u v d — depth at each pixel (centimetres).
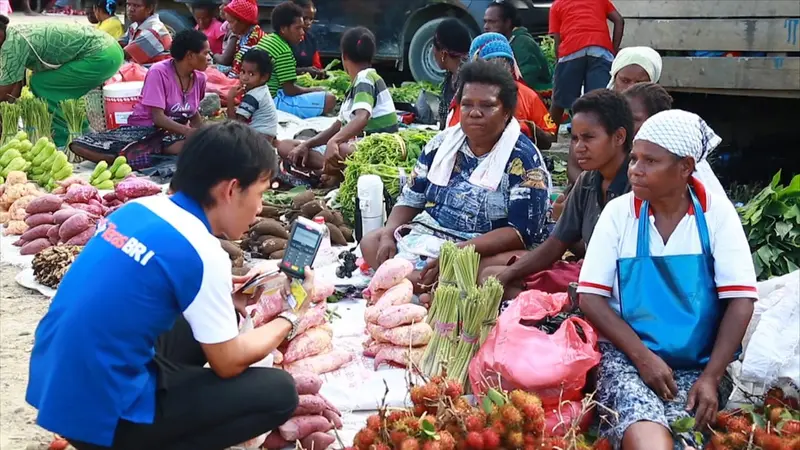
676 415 307
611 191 382
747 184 714
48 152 709
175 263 264
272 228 569
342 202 627
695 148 314
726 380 332
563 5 800
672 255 324
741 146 763
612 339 325
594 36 782
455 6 1127
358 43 719
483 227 452
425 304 439
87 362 257
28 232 571
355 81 714
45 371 264
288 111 941
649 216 328
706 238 322
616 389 315
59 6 2061
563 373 322
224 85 982
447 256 382
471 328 363
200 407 280
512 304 353
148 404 269
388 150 634
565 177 700
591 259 334
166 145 792
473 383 345
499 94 432
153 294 262
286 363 375
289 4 947
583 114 378
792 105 738
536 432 289
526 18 1089
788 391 329
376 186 544
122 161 734
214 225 282
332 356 387
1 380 392
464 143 455
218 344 275
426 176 474
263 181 280
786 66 635
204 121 837
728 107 762
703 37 681
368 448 287
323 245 539
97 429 258
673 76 699
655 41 718
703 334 322
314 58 1118
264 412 291
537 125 657
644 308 325
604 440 304
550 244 405
